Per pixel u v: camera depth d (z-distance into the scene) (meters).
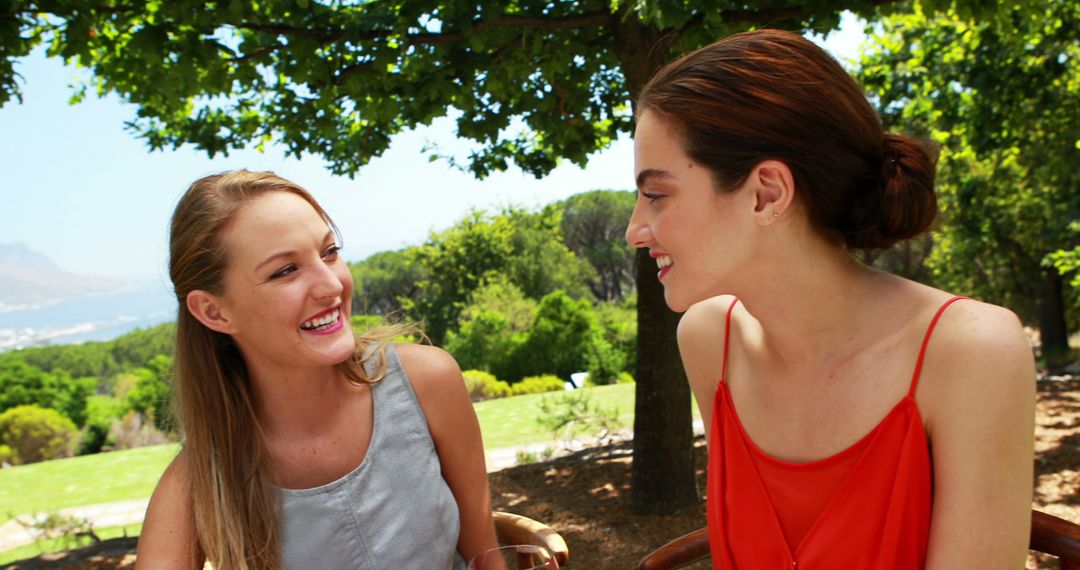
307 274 1.41
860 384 1.23
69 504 8.74
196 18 3.62
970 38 6.69
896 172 1.17
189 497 1.55
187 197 1.45
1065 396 7.88
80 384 22.88
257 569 1.50
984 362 1.11
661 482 4.84
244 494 1.51
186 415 1.52
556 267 34.06
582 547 4.45
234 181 1.44
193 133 5.44
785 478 1.30
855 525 1.22
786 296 1.23
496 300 27.22
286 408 1.54
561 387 17.42
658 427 4.80
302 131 5.03
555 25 3.98
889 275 1.27
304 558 1.52
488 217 33.28
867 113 1.18
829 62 1.19
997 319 1.14
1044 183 14.56
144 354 46.94
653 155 1.17
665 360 4.75
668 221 1.18
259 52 4.12
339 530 1.53
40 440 16.36
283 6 3.85
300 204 1.44
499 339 21.19
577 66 4.57
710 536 1.46
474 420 1.71
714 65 1.16
